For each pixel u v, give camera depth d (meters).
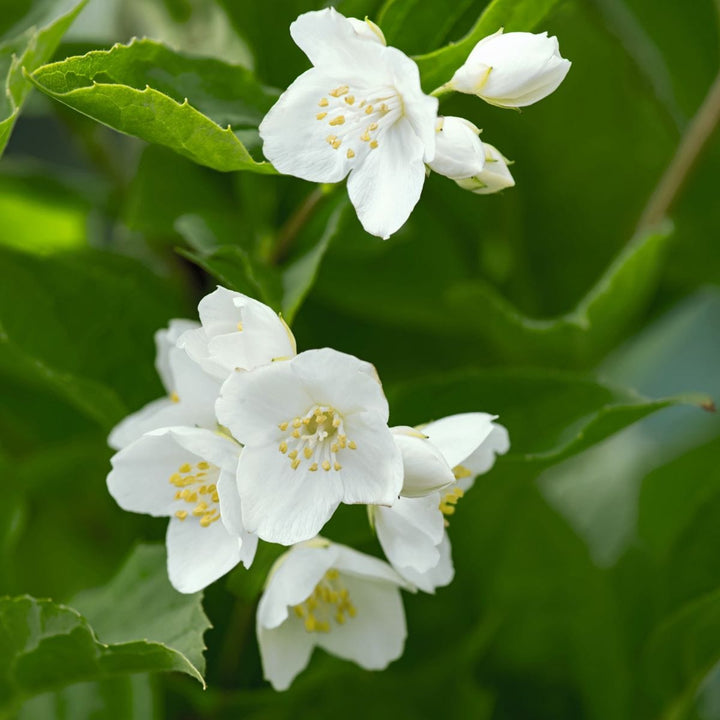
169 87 0.66
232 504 0.63
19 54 0.67
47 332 0.71
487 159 0.64
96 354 0.71
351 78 0.64
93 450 0.73
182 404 0.66
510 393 0.69
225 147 0.64
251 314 0.63
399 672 0.73
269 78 0.71
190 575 0.64
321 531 0.67
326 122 0.64
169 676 0.72
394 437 0.63
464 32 0.67
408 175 0.64
